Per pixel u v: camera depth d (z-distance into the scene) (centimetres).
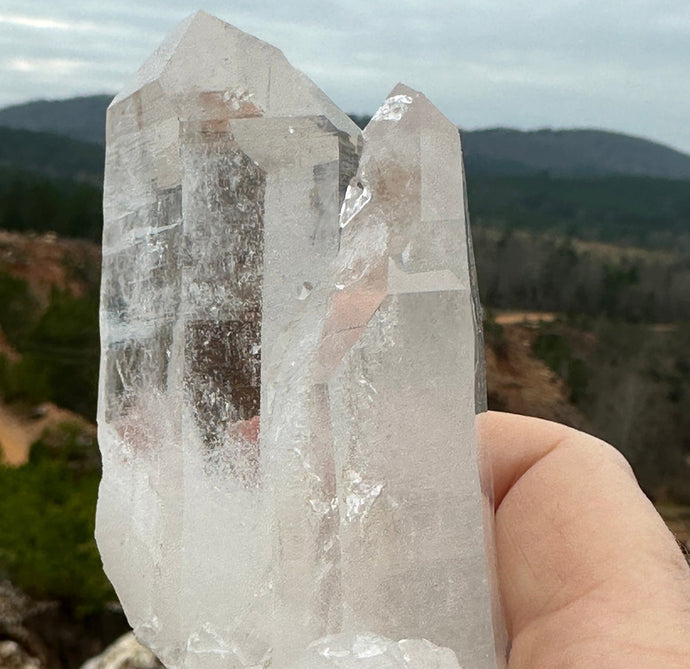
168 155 13
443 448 12
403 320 12
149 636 13
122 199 14
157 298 14
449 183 12
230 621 12
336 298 12
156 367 14
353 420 12
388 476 12
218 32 13
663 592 11
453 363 12
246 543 13
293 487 12
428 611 11
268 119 13
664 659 10
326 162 13
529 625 12
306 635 11
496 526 13
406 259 12
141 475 14
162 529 13
